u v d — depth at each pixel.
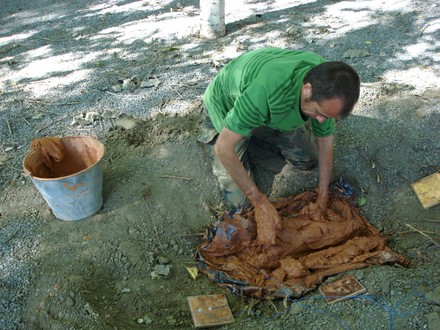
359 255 2.75
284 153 3.16
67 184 2.65
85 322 2.39
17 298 2.51
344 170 3.24
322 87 1.93
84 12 5.70
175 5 5.79
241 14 5.39
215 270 2.80
